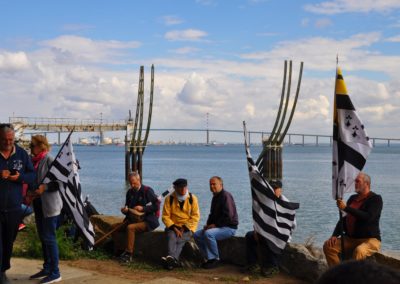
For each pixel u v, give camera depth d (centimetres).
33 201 689
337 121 614
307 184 4306
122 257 846
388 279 97
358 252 654
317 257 770
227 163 9206
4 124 609
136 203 886
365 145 606
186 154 16975
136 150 4794
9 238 624
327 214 2345
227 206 822
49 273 695
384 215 2309
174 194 834
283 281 730
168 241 808
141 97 4791
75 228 931
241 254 809
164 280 696
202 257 832
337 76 611
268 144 4900
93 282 689
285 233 745
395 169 6850
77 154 16988
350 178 611
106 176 5412
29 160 636
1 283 632
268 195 750
